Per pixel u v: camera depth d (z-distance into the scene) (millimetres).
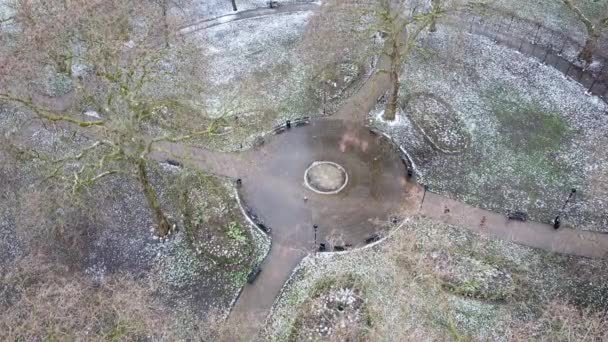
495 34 68750
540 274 46656
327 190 53125
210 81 62125
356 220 50688
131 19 52594
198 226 50250
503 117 59219
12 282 44781
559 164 54969
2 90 42250
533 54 66125
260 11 72812
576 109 59844
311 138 57906
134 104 40594
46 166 51688
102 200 52188
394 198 52406
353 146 57000
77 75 55406
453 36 66125
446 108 59812
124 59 47000
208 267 47719
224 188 53281
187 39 64562
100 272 47688
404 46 60375
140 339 40281
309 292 45656
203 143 57375
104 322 37938
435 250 47594
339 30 55969
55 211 48531
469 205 51781
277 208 51750
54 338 34469
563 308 40656
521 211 51281
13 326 35062
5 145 46219
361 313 43812
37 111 41000
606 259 47625
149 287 46281
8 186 53125
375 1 58656
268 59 65875
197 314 44812
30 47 41875
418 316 42000
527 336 41156
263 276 46906
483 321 43469
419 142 57031
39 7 45969
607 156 55250
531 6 71938
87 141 56750
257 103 60906
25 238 49781
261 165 55469
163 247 49375
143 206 52344
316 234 49594
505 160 55344
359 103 61094
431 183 53625
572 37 68125
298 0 74250
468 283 45312
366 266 46938
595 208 51250
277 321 44156
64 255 48750
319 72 62188
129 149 42062
